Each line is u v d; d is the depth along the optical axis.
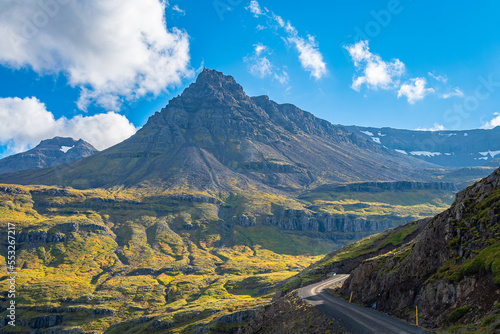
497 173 48.25
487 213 42.62
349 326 41.59
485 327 28.39
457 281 37.94
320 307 56.28
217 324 163.12
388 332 37.03
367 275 63.69
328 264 128.25
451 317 34.44
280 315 64.62
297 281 120.69
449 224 47.62
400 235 130.25
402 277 50.78
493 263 34.09
